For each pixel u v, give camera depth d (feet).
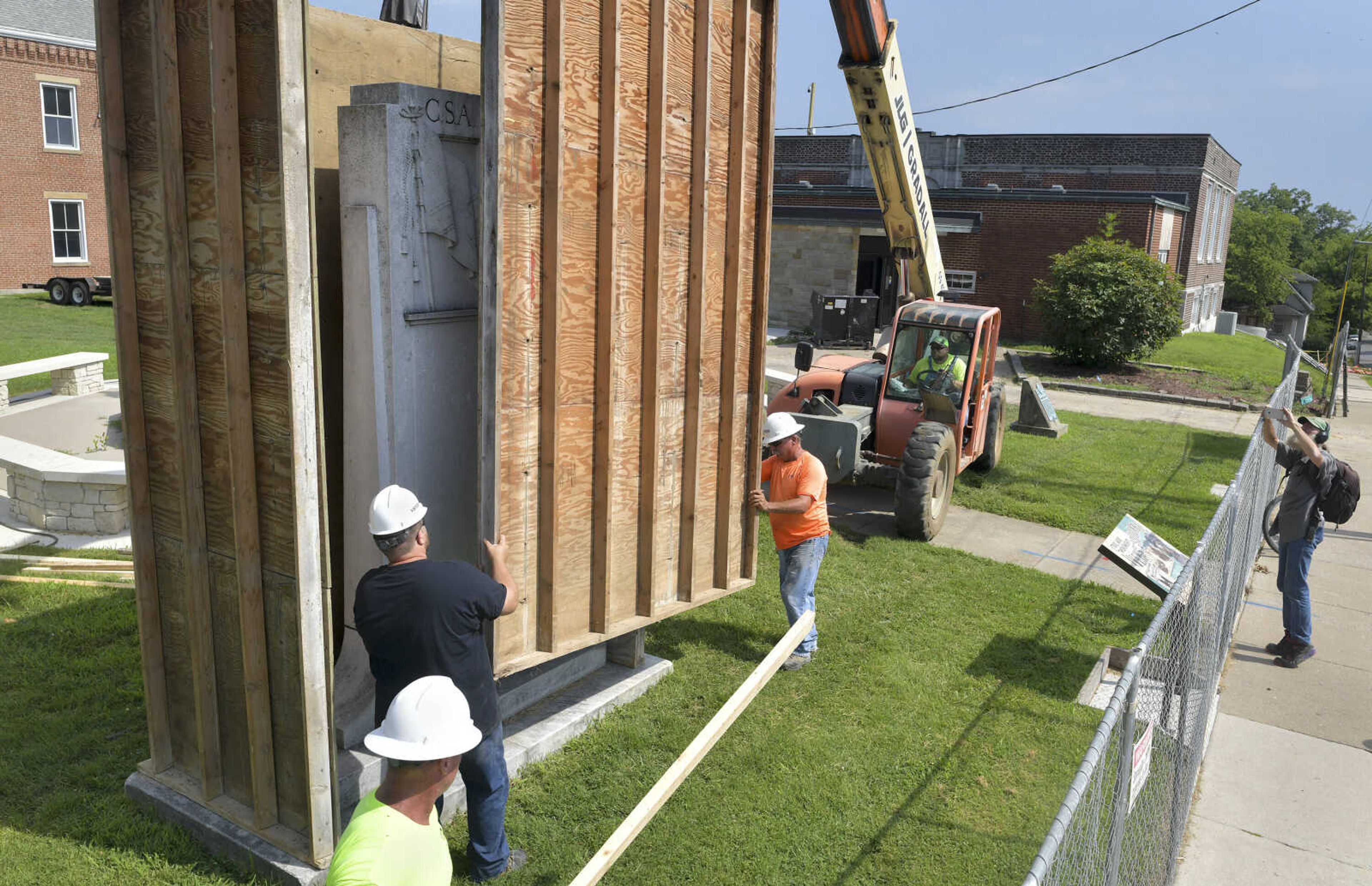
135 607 20.57
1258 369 79.51
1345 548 31.86
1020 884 13.93
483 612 12.25
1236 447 48.01
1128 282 70.85
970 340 32.89
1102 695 20.75
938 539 31.53
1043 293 74.38
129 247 13.14
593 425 15.99
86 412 42.93
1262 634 24.08
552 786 15.80
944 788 16.35
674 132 16.48
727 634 22.50
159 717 14.34
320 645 12.49
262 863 12.85
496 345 13.58
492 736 12.69
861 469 32.83
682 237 17.13
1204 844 15.21
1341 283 241.55
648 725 17.98
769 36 18.37
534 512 15.08
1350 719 19.65
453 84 18.61
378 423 14.80
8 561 24.02
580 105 14.58
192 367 12.81
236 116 11.84
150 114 12.51
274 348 12.04
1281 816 16.08
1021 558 29.91
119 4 12.60
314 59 15.71
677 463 18.03
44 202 91.15
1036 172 104.06
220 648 13.52
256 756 13.10
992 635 23.12
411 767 7.55
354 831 7.45
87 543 26.07
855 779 16.43
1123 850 11.00
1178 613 14.23
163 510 13.66
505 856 13.50
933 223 36.94
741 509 19.97
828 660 21.18
